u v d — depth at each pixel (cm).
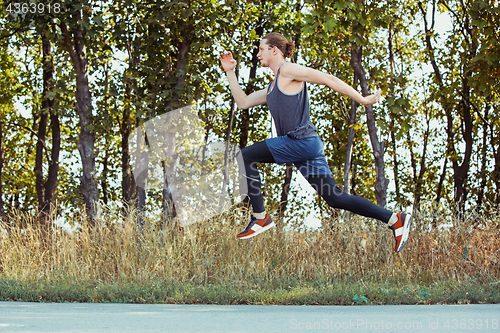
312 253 766
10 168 1811
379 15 814
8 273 699
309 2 727
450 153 1648
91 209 985
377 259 759
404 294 544
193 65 945
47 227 791
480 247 722
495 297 521
